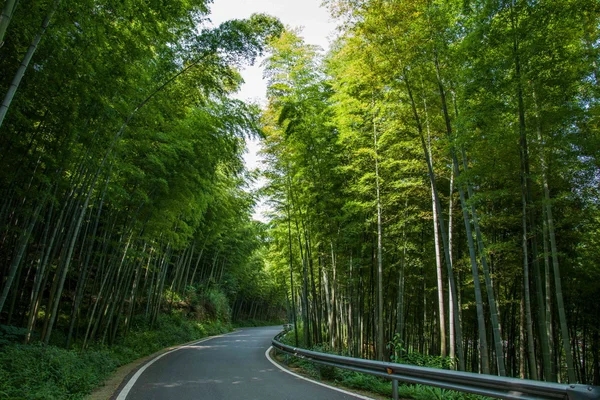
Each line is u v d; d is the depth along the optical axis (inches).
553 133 269.7
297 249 677.3
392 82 315.9
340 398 205.9
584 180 299.1
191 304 979.3
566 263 373.4
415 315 645.9
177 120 384.8
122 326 561.9
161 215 481.4
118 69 267.0
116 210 460.8
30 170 281.4
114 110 281.7
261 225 657.6
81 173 317.4
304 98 468.8
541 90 253.0
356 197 446.9
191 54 299.3
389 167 406.3
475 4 279.9
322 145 478.0
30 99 245.4
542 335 283.7
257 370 328.8
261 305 2069.4
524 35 245.6
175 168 433.4
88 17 225.0
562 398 122.0
